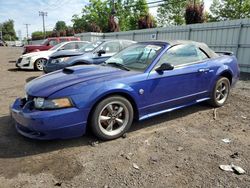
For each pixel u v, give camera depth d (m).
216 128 4.17
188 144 3.56
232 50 11.23
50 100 3.19
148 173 2.83
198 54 4.81
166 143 3.59
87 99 3.33
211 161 3.09
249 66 10.59
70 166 2.98
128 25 48.06
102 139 3.61
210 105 5.28
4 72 11.12
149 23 24.91
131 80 3.71
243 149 3.41
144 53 4.36
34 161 3.10
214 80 4.97
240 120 4.56
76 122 3.29
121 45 8.42
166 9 43.56
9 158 3.16
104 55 7.96
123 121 3.76
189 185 2.61
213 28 11.95
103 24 48.69
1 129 4.05
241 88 7.35
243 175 2.79
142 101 3.87
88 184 2.63
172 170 2.89
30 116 3.14
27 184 2.64
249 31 10.40
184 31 13.59
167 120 4.53
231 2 37.19
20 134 3.85
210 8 39.41
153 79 3.92
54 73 4.22
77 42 12.20
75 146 3.48
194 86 4.59
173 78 4.18
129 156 3.21
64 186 2.60
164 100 4.16
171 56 4.30
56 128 3.17
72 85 3.38
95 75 3.76
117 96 3.61
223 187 2.58
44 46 14.20
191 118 4.65
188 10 18.11
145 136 3.84
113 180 2.70
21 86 7.79
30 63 11.48
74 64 7.64
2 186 2.60
